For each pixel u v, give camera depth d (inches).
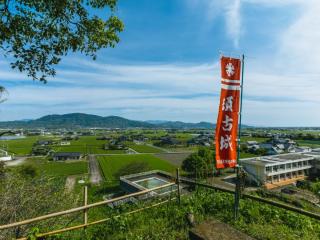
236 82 271.9
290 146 4446.4
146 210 314.7
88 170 3090.6
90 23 295.0
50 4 271.3
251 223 277.4
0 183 345.4
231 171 2593.5
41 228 289.0
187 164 2437.3
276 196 625.3
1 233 245.0
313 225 290.5
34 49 288.7
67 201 370.3
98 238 249.1
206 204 323.0
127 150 5182.1
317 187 1610.5
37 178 374.3
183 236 239.8
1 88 389.1
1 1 250.2
